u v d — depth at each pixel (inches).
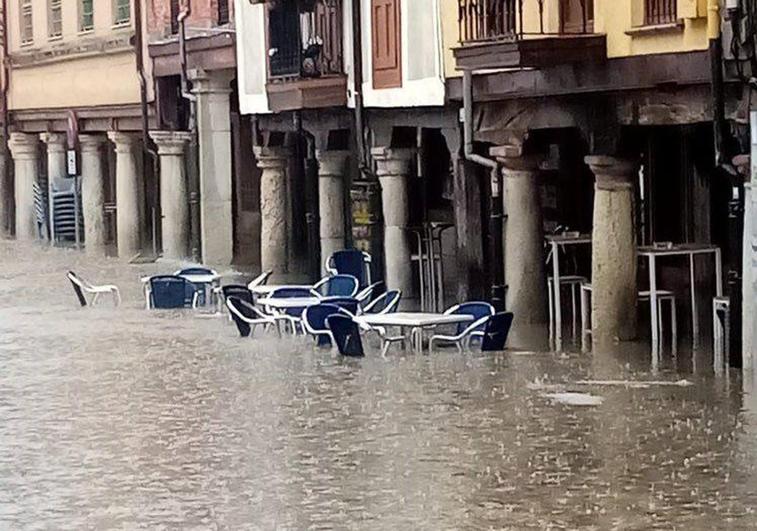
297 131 1779.0
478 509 786.8
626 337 1278.3
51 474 893.8
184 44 2034.9
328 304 1370.6
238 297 1485.0
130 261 2258.9
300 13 1694.1
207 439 976.9
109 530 773.3
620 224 1256.8
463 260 1498.5
